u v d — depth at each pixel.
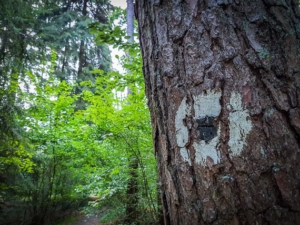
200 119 0.70
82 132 4.66
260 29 0.69
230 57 0.69
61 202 5.63
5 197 5.05
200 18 0.75
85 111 4.46
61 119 4.97
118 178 3.84
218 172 0.65
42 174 5.28
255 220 0.58
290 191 0.56
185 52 0.76
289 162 0.58
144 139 3.50
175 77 0.77
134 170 3.69
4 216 4.96
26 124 4.61
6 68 3.76
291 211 0.55
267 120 0.62
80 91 9.20
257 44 0.68
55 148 4.83
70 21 10.14
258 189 0.59
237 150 0.63
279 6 0.71
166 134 0.80
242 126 0.64
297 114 0.61
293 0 0.76
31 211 5.17
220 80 0.68
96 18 11.46
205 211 0.65
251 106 0.64
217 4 0.74
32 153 4.11
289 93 0.63
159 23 0.85
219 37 0.71
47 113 4.85
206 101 0.69
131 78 3.05
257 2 0.72
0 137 3.58
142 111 3.38
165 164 0.81
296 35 0.70
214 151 0.66
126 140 3.56
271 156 0.60
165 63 0.80
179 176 0.74
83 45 10.51
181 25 0.79
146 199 3.56
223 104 0.67
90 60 10.76
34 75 4.59
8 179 4.71
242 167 0.62
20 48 3.90
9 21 4.09
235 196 0.61
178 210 0.74
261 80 0.65
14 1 4.19
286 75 0.64
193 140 0.71
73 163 4.95
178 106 0.75
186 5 0.80
